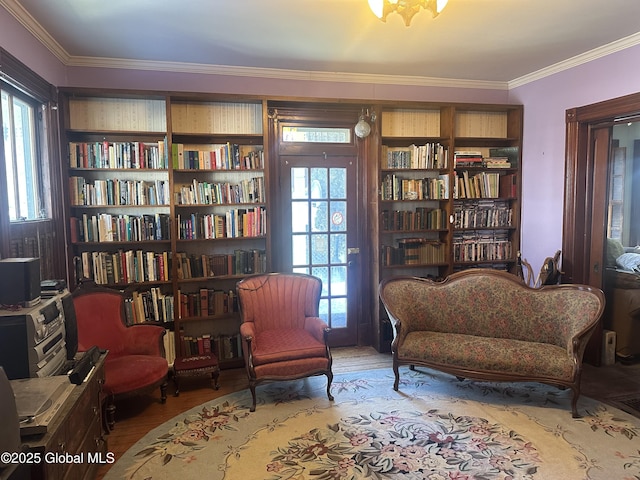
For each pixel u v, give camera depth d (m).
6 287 1.89
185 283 4.00
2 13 2.43
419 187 4.32
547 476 2.26
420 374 3.68
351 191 4.36
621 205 3.87
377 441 2.62
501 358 3.02
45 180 3.17
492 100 4.59
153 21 2.86
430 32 3.11
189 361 3.38
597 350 3.83
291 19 2.86
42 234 2.97
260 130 4.11
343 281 4.43
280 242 4.22
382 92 4.30
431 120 4.52
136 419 2.94
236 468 2.37
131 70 3.70
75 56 3.52
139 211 3.89
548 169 4.12
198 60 3.71
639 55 3.24
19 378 1.84
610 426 2.78
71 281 3.53
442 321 3.56
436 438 2.64
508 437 2.64
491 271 3.56
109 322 3.17
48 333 1.98
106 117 3.74
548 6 2.70
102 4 2.59
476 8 2.72
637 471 2.29
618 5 2.69
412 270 4.56
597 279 3.87
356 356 4.18
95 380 2.19
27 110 3.01
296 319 3.62
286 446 2.58
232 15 2.78
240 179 4.07
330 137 4.30
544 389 3.35
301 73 4.06
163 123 3.86
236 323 4.14
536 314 3.34
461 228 4.43
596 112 3.59
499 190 4.61
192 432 2.75
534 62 3.87
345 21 2.90
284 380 3.08
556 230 4.05
